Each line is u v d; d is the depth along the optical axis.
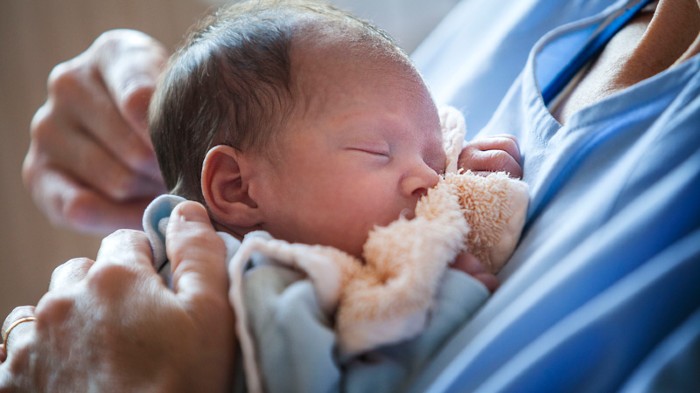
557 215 0.70
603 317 0.57
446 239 0.68
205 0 1.91
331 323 0.68
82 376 0.65
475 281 0.68
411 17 1.84
